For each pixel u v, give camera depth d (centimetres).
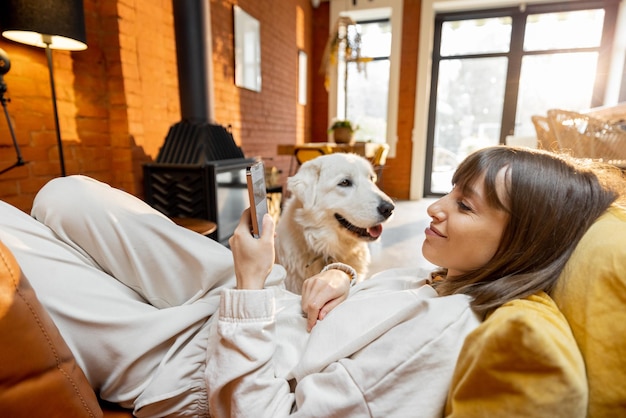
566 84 501
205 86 239
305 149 366
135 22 228
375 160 414
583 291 45
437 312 51
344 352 56
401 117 549
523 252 51
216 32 327
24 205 180
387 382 49
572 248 50
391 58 531
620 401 40
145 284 70
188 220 189
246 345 56
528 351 35
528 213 50
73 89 202
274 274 84
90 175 217
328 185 140
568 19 484
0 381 42
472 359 40
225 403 58
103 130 224
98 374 62
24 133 179
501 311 44
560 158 56
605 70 480
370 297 63
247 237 62
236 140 377
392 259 273
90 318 59
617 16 462
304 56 550
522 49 507
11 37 155
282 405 54
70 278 61
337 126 405
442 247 59
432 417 47
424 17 509
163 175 222
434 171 583
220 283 75
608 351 41
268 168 337
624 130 223
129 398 62
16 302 45
